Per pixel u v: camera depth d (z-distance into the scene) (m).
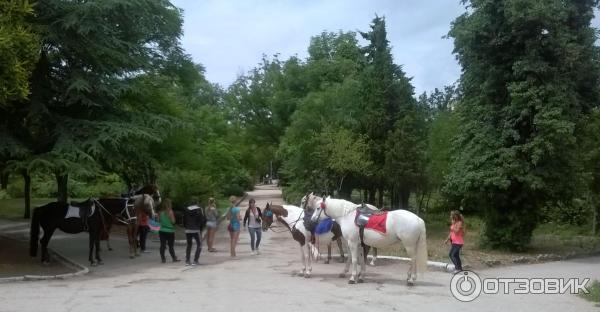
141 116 20.03
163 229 18.11
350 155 29.58
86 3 17.27
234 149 54.28
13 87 14.73
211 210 21.64
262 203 49.41
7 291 12.55
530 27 20.95
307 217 14.73
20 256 18.66
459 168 21.84
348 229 13.83
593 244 24.38
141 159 21.08
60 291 12.57
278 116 46.00
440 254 19.23
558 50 20.72
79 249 21.66
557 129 19.55
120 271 16.30
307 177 35.75
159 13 24.61
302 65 45.62
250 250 22.06
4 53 14.13
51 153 16.69
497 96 22.28
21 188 50.50
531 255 20.11
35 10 17.42
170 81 29.05
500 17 21.52
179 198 32.34
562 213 32.97
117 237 26.31
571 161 21.06
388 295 12.02
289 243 24.83
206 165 38.88
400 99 32.81
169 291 12.55
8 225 31.19
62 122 18.05
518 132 21.02
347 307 10.68
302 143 34.38
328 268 16.66
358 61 41.28
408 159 30.19
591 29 22.53
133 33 20.70
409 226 13.12
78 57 18.77
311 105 36.03
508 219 21.14
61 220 17.34
